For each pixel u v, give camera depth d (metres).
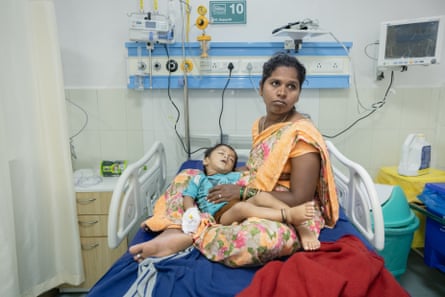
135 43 2.08
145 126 2.28
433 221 1.86
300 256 0.95
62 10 2.13
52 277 1.78
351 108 2.26
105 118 2.26
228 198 1.28
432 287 1.90
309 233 1.11
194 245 1.14
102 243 1.91
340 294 0.80
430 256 1.91
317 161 1.17
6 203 1.37
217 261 1.05
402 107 2.27
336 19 2.16
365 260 0.93
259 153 1.33
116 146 2.30
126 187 1.44
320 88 2.21
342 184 1.60
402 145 2.20
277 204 1.14
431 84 2.25
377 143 2.32
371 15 2.15
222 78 2.14
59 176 1.72
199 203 1.42
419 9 2.14
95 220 1.88
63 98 1.66
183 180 1.55
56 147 1.69
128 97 2.24
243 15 2.14
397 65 2.01
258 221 1.05
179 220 1.31
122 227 1.34
